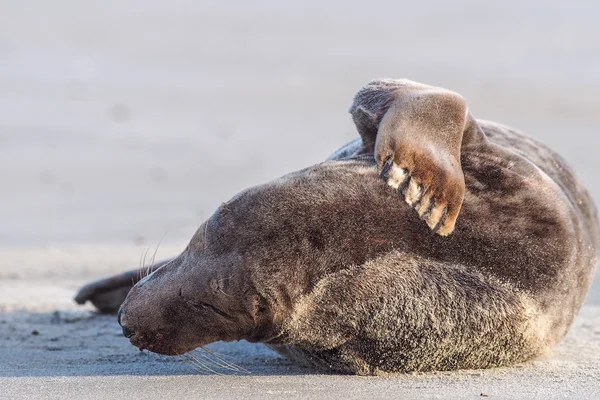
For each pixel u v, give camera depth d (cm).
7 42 13675
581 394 2070
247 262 2088
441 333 2109
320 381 2173
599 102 10806
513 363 2281
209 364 2455
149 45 14200
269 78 12594
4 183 7369
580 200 2612
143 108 10788
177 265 2188
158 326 2145
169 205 6719
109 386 2144
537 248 2167
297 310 2092
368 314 2094
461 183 2048
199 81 12344
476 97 11181
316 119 10394
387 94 2266
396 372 2206
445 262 2111
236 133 9619
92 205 6681
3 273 4309
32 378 2250
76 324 3188
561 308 2266
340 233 2088
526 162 2289
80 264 4544
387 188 2130
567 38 13800
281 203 2120
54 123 9856
